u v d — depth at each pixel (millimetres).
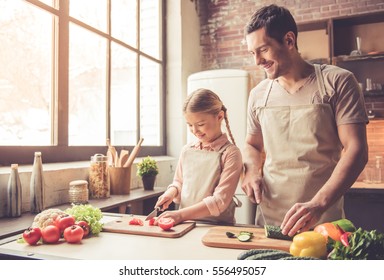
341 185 1173
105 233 1184
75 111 2318
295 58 1387
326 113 1359
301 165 1408
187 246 1027
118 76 2779
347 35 3432
